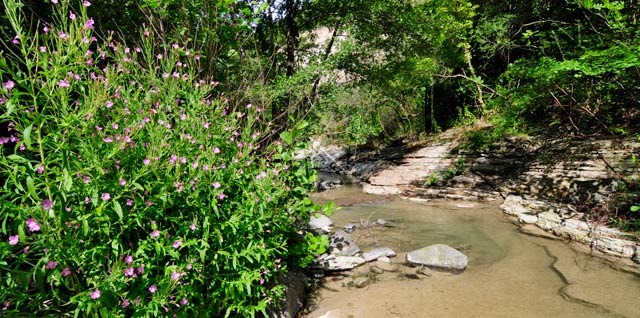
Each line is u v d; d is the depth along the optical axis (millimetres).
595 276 3643
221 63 4242
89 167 1660
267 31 8586
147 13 3814
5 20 3062
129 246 1983
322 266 4020
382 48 10008
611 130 6395
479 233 5488
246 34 4738
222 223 2201
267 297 2660
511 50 11000
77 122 1711
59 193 1531
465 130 11602
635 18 6055
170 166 1949
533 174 7434
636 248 3980
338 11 9586
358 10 9258
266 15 7688
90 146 1715
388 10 9141
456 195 8289
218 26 3961
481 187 8508
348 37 9383
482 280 3734
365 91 13414
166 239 1959
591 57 5121
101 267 1836
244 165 2717
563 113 8539
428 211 7223
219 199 2451
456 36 11289
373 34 9578
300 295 3312
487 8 12000
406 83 13484
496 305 3162
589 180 5898
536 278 3711
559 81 6375
